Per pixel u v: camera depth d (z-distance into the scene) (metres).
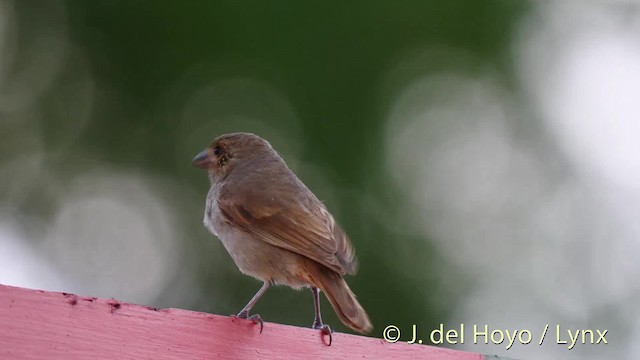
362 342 8.88
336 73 15.67
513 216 15.62
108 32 16.19
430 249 14.99
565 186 15.99
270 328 8.41
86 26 16.31
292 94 15.56
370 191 15.22
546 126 16.19
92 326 7.54
